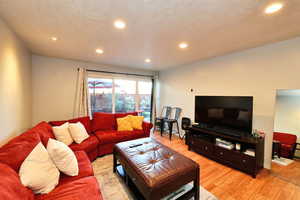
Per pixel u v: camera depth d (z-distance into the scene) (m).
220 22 1.65
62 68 3.44
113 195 1.68
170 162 1.62
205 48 2.56
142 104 4.98
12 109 1.94
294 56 2.07
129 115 3.53
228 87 2.93
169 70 4.71
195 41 2.23
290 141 2.97
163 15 1.51
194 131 3.18
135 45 2.45
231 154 2.37
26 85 2.63
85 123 2.93
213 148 2.64
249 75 2.58
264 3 1.28
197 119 3.24
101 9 1.42
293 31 1.85
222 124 2.73
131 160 1.67
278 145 2.76
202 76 3.52
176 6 1.35
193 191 1.61
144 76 4.89
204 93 3.46
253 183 1.95
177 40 2.21
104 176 2.06
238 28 1.79
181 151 3.08
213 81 3.24
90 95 3.91
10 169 1.03
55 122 2.60
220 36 2.04
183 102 4.14
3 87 1.67
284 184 1.93
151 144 2.22
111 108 4.28
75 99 3.64
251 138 2.29
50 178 1.22
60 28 1.85
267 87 2.35
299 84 2.03
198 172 1.59
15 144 1.27
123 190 1.77
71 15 1.54
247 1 1.26
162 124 4.27
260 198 1.66
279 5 1.31
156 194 1.28
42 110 3.21
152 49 2.66
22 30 1.91
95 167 2.32
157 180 1.31
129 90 4.64
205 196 1.68
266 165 2.37
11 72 1.90
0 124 1.60
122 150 1.96
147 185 1.28
